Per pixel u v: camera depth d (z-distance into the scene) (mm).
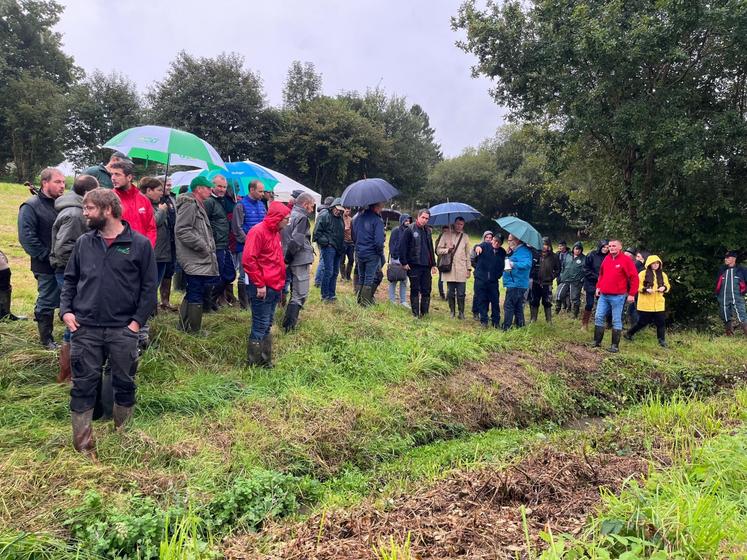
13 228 13156
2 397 4531
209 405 5070
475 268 9133
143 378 5230
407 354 6871
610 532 2545
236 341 6273
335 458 4754
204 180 6117
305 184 39562
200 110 35031
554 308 13133
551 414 6516
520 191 39062
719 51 10023
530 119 12180
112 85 35906
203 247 6055
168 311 6961
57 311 6305
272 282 5746
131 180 5094
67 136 35875
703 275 11156
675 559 2299
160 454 4125
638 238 11516
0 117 35375
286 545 2980
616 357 8133
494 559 2615
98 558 2879
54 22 42469
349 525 3160
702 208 10891
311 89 43438
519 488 3502
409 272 8852
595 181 12758
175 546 2834
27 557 2820
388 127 43531
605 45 9328
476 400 6215
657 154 10703
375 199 8438
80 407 3828
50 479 3488
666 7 9320
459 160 42750
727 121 9641
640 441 4535
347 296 9586
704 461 3541
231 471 4145
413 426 5539
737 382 7520
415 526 3070
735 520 2611
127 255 3863
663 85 10492
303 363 6176
